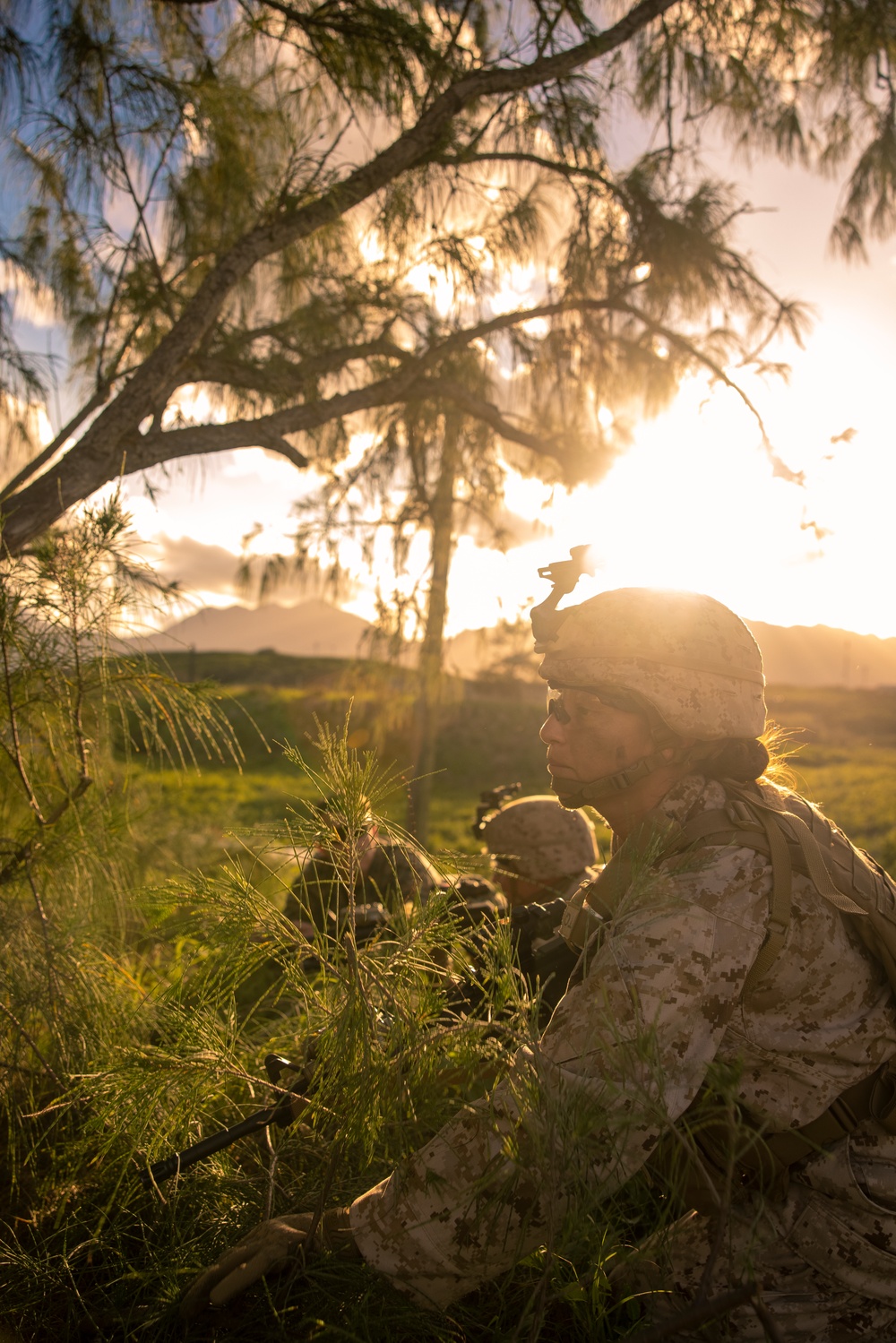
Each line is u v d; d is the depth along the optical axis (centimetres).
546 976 167
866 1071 125
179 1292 140
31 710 212
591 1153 110
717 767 133
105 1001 195
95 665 208
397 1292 129
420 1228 118
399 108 386
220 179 395
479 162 438
